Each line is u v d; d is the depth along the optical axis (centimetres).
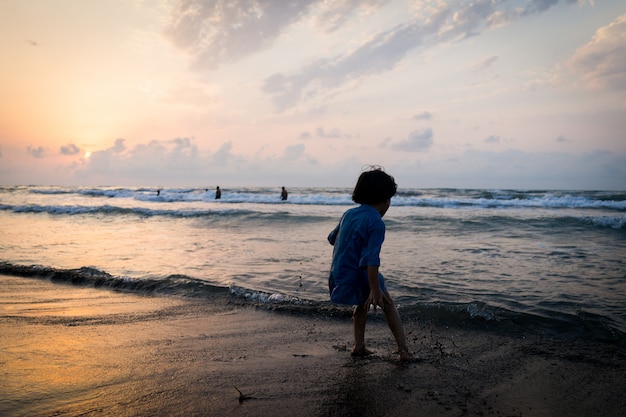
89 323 353
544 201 2361
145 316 381
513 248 811
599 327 338
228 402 201
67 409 185
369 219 262
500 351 293
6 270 607
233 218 1585
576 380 242
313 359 272
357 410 197
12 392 203
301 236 1048
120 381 223
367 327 353
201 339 312
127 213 1811
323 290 486
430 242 913
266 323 360
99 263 666
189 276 556
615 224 1209
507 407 206
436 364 266
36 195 3947
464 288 480
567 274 559
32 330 327
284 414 190
